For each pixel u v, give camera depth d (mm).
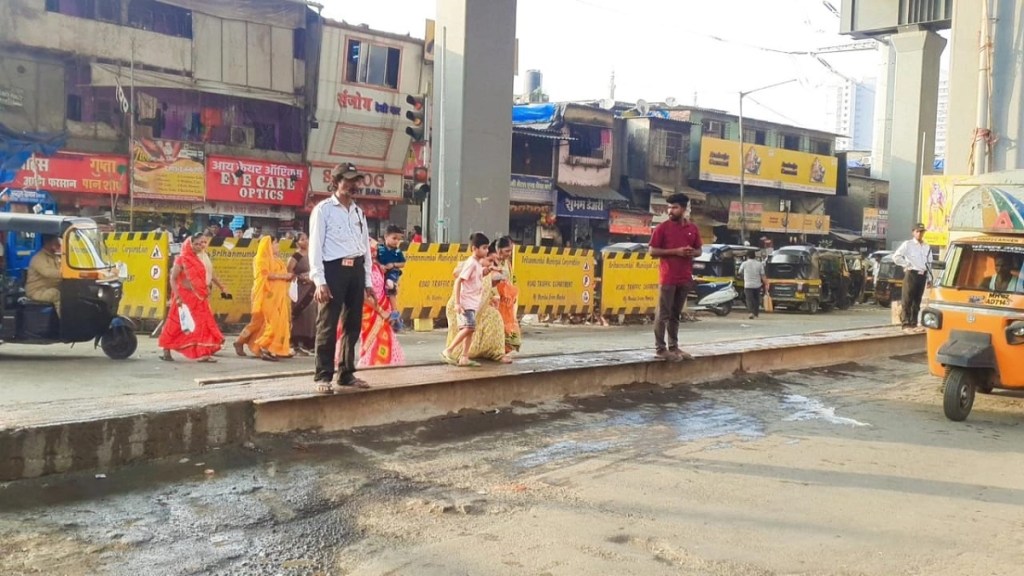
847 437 7695
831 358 12383
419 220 30641
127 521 4801
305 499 5301
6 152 21375
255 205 26281
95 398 6301
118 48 23094
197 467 5766
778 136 46875
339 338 8125
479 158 21141
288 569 4223
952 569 4445
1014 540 4957
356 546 4555
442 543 4609
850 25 32656
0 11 21156
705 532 4895
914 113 36125
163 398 6320
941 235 16344
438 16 21234
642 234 38344
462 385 7652
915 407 9469
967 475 6473
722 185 43094
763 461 6645
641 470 6242
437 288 16125
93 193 22844
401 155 29688
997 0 15609
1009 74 15562
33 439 5215
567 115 35594
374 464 6137
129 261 14328
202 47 24719
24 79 21719
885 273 30031
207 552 4406
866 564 4473
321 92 27266
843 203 52375
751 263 22531
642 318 19656
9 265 11164
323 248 6746
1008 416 9039
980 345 8680
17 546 4355
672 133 40188
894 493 5879
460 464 6266
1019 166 15508
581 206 36000
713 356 10344
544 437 7215
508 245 9547
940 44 36125
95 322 10602
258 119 26547
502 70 21469
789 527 5039
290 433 6465
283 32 26328
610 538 4746
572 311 18406
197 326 10789
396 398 7137
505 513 5152
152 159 23766
